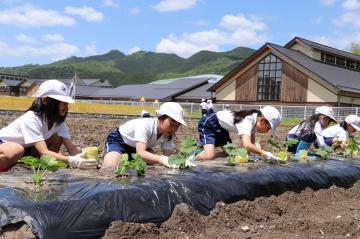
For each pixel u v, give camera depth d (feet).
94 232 9.05
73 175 12.15
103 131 48.75
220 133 19.31
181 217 10.40
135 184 10.80
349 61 119.65
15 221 8.43
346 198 15.07
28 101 78.28
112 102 146.51
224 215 11.32
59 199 9.23
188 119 92.99
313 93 98.02
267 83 106.83
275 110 18.03
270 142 19.52
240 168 14.79
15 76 278.87
